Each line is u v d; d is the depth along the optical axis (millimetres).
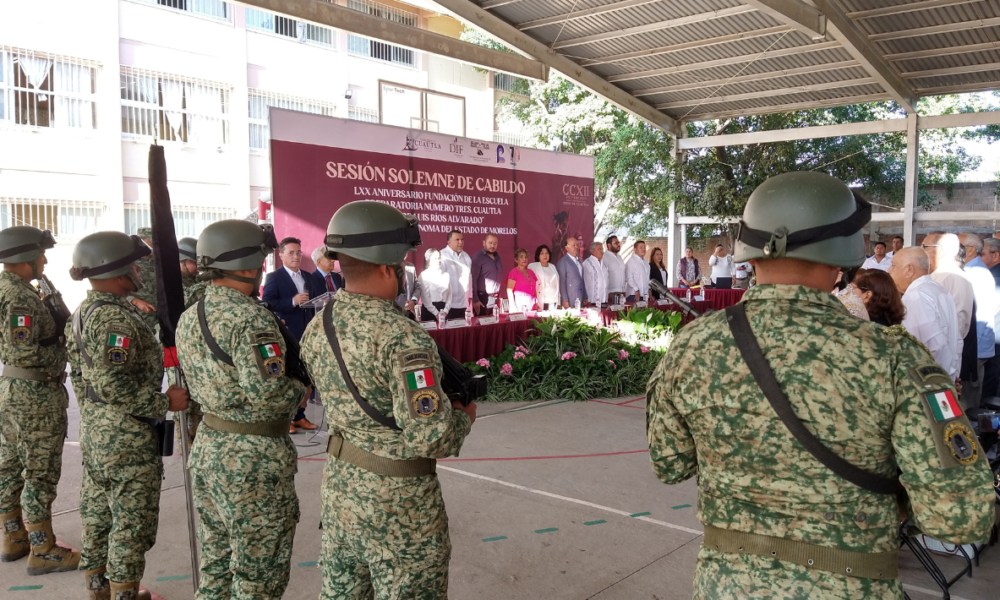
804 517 1283
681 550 3629
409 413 1730
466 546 3662
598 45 10281
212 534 2361
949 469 1176
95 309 2639
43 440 3303
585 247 11617
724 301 12570
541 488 4570
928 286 3670
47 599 3092
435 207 9336
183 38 14719
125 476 2699
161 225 2771
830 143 15625
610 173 17141
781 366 1278
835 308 1329
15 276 3318
